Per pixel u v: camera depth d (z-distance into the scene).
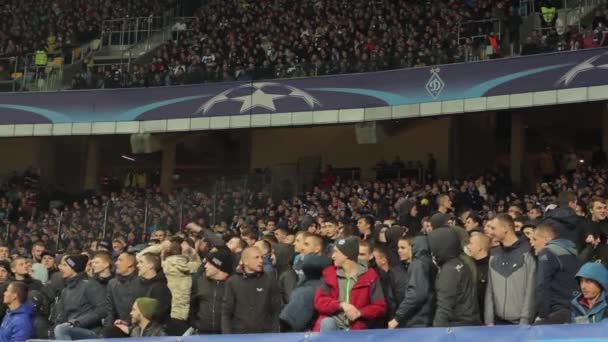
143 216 21.08
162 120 25.83
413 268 7.50
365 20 26.48
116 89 26.58
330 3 27.95
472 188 19.41
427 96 22.62
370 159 27.77
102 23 31.66
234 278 8.20
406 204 12.92
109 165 31.95
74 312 9.70
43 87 27.53
